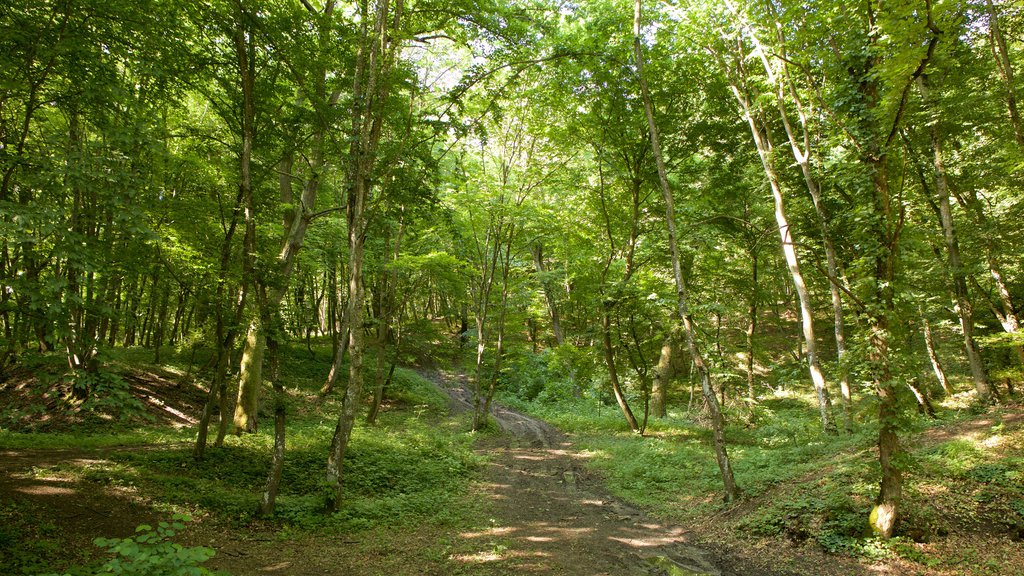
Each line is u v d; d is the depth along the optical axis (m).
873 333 7.31
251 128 10.24
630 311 18.03
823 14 9.82
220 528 7.91
